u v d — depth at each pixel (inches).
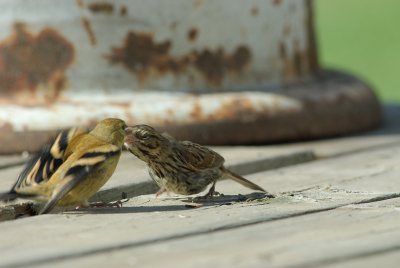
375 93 592.4
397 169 357.7
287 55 515.5
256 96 479.8
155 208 260.5
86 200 258.2
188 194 304.2
